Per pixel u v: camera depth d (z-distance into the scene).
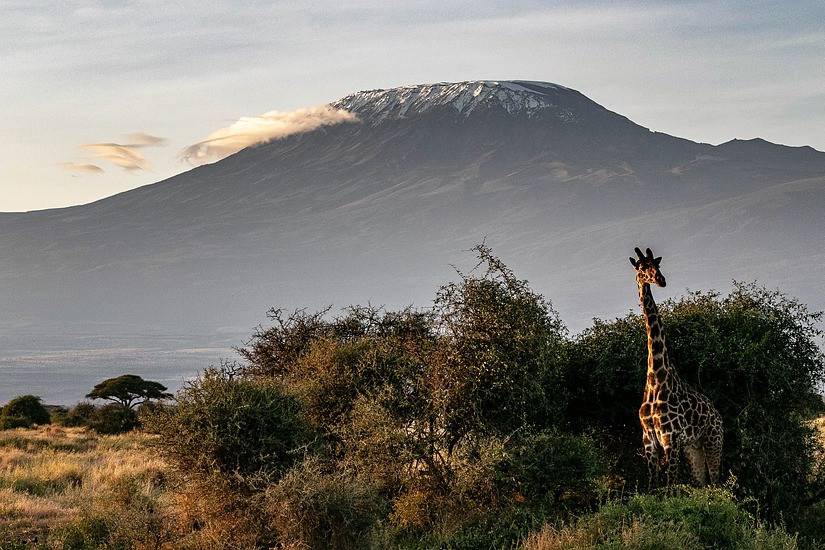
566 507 20.05
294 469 19.05
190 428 20.70
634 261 21.75
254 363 30.59
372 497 18.59
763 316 22.00
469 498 20.91
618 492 21.69
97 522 21.86
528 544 16.67
